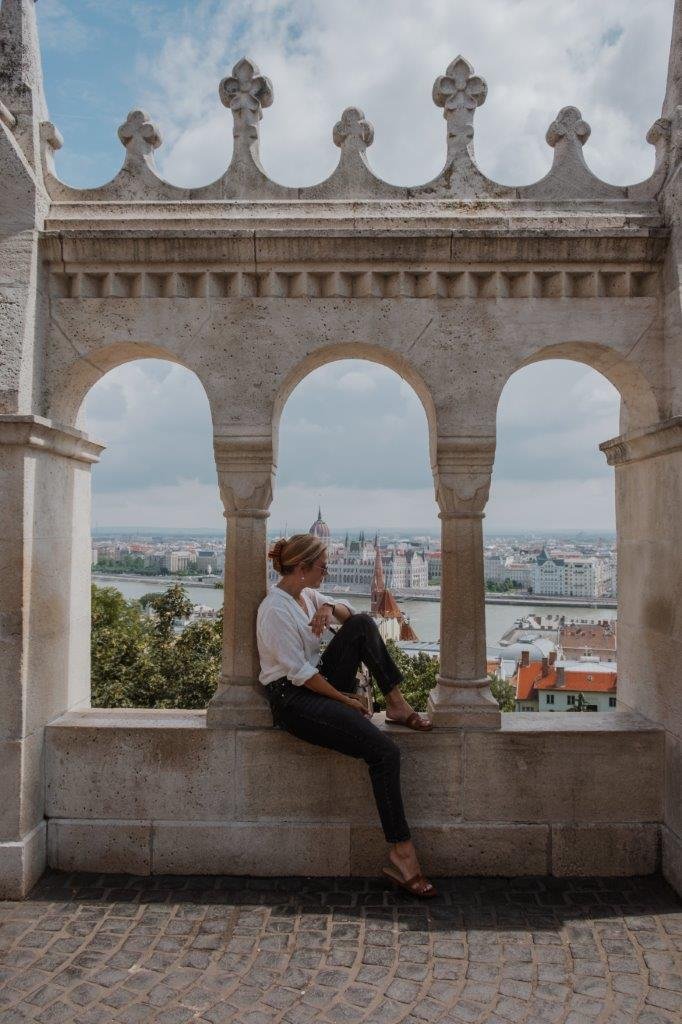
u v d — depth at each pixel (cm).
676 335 335
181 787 350
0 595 329
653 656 359
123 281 356
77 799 351
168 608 1833
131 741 351
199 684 1730
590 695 2605
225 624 358
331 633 356
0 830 325
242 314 354
